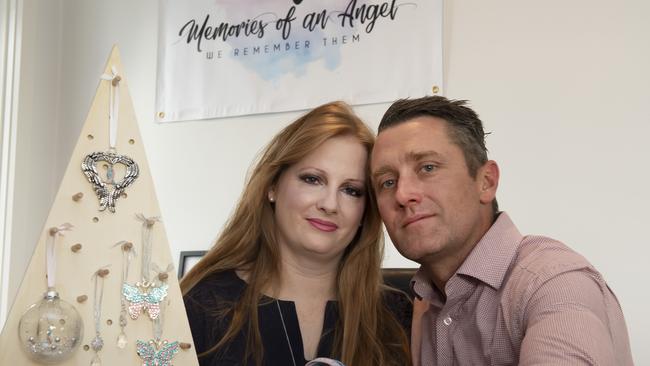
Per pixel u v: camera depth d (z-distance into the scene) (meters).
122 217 1.36
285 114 2.90
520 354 1.14
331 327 1.68
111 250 1.34
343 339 1.65
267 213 1.72
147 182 1.39
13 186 3.04
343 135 1.66
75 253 1.31
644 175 2.37
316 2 2.89
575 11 2.52
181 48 3.09
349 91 2.79
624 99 2.42
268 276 1.69
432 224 1.35
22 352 1.23
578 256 1.26
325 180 1.63
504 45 2.60
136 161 1.39
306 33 2.89
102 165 1.36
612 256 2.38
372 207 1.70
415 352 1.64
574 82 2.49
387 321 1.73
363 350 1.66
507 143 2.54
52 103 3.27
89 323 1.30
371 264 1.73
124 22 3.25
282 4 2.95
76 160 1.34
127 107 1.40
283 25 2.93
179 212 3.02
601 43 2.47
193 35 3.08
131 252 1.36
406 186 1.36
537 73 2.54
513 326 1.27
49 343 1.22
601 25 2.48
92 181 1.34
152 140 3.11
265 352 1.60
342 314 1.69
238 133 2.97
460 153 1.37
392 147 1.39
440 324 1.43
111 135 1.37
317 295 1.71
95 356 1.30
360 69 2.78
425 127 1.38
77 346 1.26
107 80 1.39
